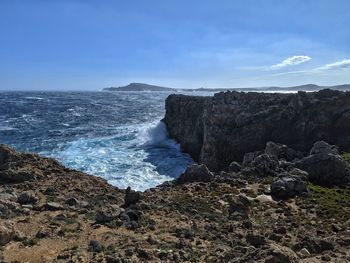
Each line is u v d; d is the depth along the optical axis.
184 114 68.94
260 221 22.02
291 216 23.33
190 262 14.41
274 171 33.03
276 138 50.41
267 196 27.30
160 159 53.22
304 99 51.12
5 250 14.86
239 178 31.59
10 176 25.55
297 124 49.81
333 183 31.50
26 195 21.39
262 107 53.06
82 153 54.19
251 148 51.19
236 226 20.16
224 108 54.78
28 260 14.12
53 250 15.16
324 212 24.31
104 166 47.03
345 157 39.41
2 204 19.70
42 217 19.14
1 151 28.59
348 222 22.05
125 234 17.55
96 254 14.84
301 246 16.78
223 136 53.38
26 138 66.62
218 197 26.23
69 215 19.55
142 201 23.12
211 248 16.27
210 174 31.47
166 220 20.33
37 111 120.75
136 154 55.59
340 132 48.53
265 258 12.23
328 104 49.84
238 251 14.94
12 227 15.99
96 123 90.75
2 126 82.56
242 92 56.91
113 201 23.80
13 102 162.50
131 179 41.94
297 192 28.02
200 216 21.83
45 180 26.28
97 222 18.89
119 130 77.75
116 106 151.12
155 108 144.62
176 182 31.27
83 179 27.83
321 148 36.00
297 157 40.66
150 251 15.00
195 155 60.91
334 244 16.92
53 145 59.78
